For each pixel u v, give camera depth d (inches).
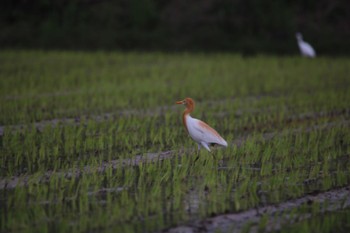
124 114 986.7
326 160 674.2
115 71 1519.4
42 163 661.3
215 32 2111.2
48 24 2105.1
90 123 859.4
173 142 746.2
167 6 2319.1
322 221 494.9
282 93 1264.8
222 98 1199.6
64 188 561.9
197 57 1836.9
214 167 644.7
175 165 629.6
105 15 2228.1
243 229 473.7
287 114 1019.3
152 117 967.0
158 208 516.7
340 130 850.1
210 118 944.9
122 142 766.5
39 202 525.3
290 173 634.2
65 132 802.8
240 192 558.6
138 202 529.3
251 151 712.4
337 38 2218.3
